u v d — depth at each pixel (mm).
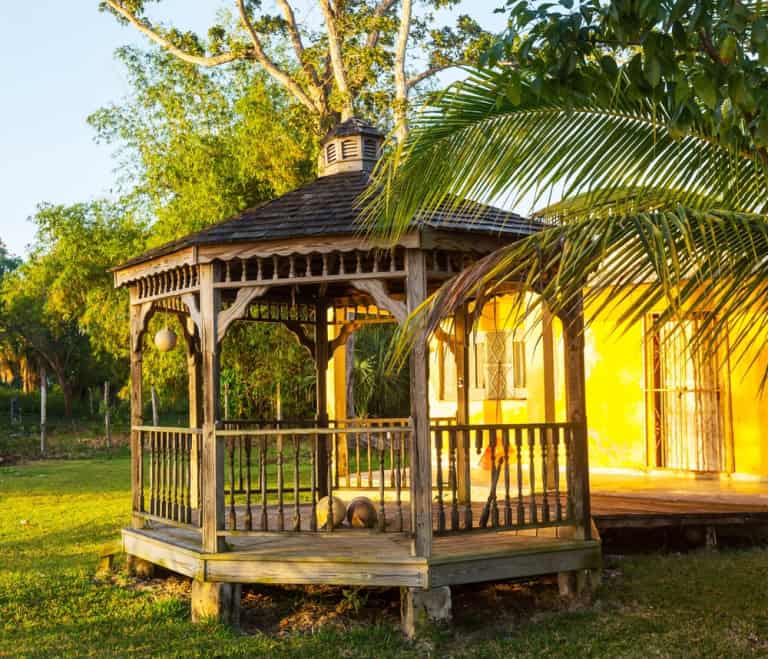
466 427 6988
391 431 6824
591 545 7527
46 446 29344
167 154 24031
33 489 17453
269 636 6844
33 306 44031
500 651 6328
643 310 4562
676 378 12594
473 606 7621
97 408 51188
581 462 7633
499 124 5816
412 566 6656
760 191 5527
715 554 9383
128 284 8734
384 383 23781
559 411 13695
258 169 21344
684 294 4699
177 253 7555
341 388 12430
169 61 24156
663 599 7582
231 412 22297
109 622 7277
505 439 7234
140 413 8914
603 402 13406
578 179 5676
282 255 7016
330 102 20266
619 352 13195
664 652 6246
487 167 5824
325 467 10102
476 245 6992
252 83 23516
